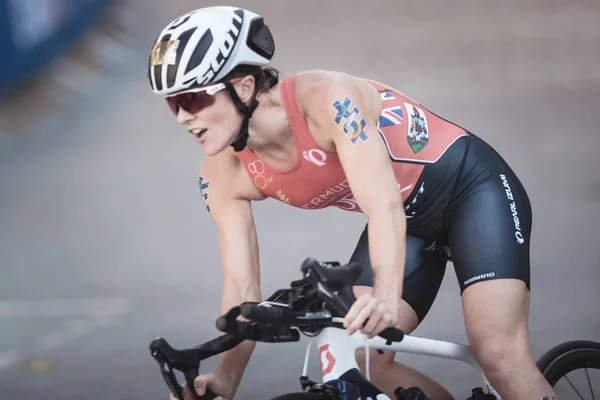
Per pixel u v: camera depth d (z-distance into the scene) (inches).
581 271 794.8
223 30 347.9
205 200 416.2
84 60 1973.4
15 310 773.9
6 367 639.8
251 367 623.8
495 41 2197.3
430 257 439.2
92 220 1074.7
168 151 1411.2
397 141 408.8
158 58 346.3
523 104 1592.0
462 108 1578.5
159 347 317.7
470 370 601.3
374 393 323.6
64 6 1914.4
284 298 323.6
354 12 2775.6
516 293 390.0
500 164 428.8
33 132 1569.9
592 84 1732.3
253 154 388.2
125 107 1717.5
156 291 805.9
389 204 350.3
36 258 938.1
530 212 427.5
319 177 383.6
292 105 372.2
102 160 1374.3
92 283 842.8
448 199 419.5
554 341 638.5
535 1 2738.7
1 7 1630.2
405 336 372.8
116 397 579.8
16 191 1229.1
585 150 1274.6
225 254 408.5
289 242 925.2
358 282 418.3
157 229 1023.0
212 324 708.0
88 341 685.9
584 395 551.5
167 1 2642.7
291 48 2245.3
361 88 386.6
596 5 2630.4
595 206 1006.4
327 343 326.3
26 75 1717.5
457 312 705.6
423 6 2802.7
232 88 353.7
